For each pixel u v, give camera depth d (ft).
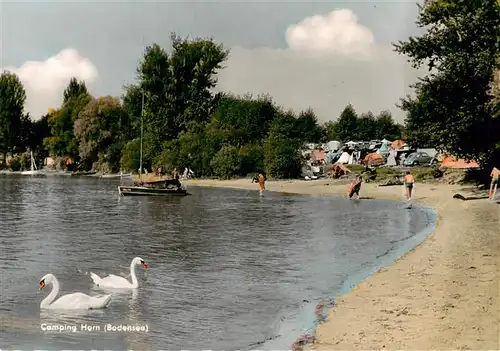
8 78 517.14
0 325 47.57
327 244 90.63
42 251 84.89
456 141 163.53
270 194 212.43
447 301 48.65
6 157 527.81
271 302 54.54
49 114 532.32
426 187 198.90
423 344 38.01
